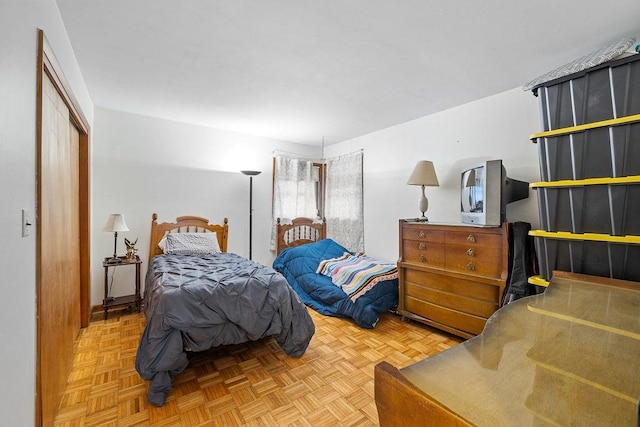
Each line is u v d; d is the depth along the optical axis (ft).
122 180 10.76
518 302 3.82
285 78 7.91
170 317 5.74
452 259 8.19
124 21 5.52
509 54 6.61
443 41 6.11
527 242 7.07
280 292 7.21
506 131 8.60
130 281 10.85
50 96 5.00
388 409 1.90
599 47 6.26
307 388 6.02
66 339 6.15
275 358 7.23
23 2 3.41
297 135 13.84
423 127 11.05
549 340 2.65
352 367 6.83
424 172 9.78
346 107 10.09
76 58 6.91
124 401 5.50
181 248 10.73
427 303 8.80
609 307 3.60
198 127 12.37
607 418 1.64
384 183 12.64
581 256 5.44
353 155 13.93
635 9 5.03
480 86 8.33
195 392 5.84
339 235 14.69
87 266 8.73
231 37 6.03
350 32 5.81
